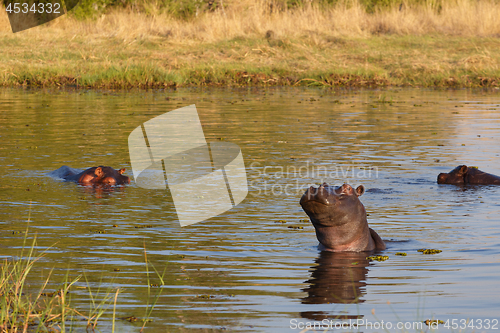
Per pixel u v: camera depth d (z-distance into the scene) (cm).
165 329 1591
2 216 2788
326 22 11262
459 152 4369
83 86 8531
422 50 10044
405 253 2306
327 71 9031
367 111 6356
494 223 2741
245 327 1603
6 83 8494
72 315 1692
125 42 10162
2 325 1595
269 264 2177
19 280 1867
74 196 3209
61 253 2269
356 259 2244
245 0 11925
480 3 11588
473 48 10050
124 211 2922
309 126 5406
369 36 10756
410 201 3150
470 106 6738
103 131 5122
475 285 1939
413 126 5434
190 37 10562
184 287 1922
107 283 1952
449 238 2517
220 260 2217
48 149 4388
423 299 1819
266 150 4397
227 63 9425
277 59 9706
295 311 1725
